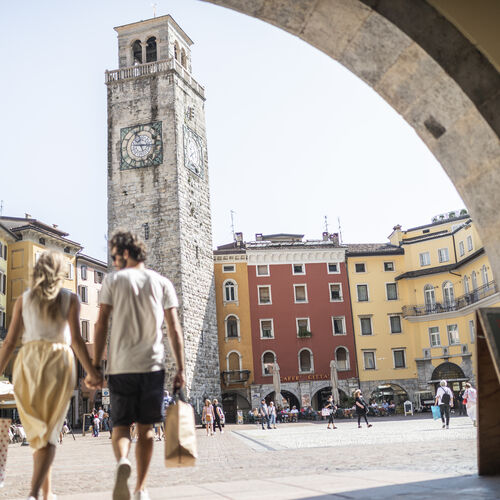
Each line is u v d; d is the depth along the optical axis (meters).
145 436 4.48
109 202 49.09
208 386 48.53
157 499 5.95
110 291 4.54
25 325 4.57
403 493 5.19
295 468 9.60
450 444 13.17
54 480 10.48
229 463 11.89
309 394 54.22
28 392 4.40
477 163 5.95
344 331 56.25
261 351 54.81
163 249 47.38
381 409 50.81
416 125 6.45
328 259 57.50
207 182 53.09
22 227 54.25
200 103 53.56
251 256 56.41
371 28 5.92
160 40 51.09
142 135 49.25
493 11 5.81
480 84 5.73
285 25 6.27
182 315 46.19
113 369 4.43
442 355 54.31
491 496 4.64
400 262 58.12
